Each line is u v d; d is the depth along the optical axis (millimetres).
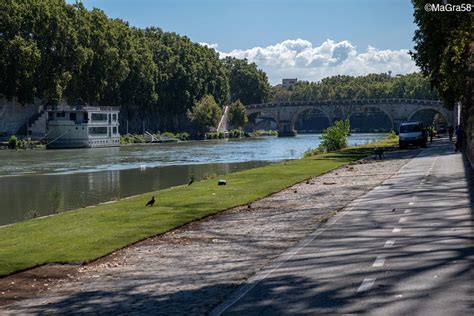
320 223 20609
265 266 14352
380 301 10789
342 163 54938
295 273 13352
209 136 199625
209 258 15891
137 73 172375
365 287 11750
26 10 134500
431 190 28156
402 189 29703
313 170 48000
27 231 22672
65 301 12359
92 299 12367
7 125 144250
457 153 58031
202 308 11156
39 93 139000
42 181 60750
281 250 16344
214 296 11969
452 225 18203
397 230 17938
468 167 40438
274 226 20734
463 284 11609
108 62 155125
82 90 151625
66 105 148500
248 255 15969
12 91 130875
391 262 13727
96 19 157125
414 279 12125
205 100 199250
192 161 88375
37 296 13000
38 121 145875
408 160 52562
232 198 30328
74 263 15977
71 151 120438
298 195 30938
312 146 135125
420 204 23484
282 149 122000
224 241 18359
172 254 16750
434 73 69312
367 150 76375
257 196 31000
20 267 15656
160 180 60688
